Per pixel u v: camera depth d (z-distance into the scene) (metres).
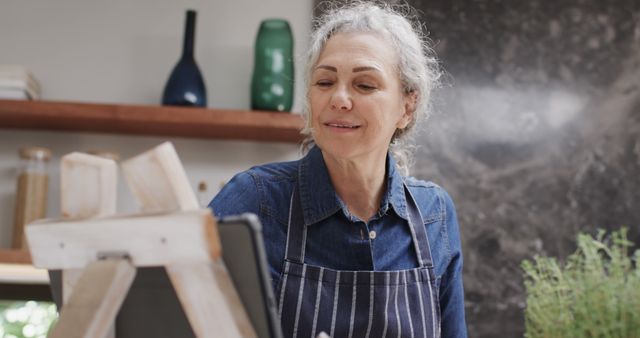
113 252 0.93
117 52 2.97
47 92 2.93
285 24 2.80
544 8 3.00
